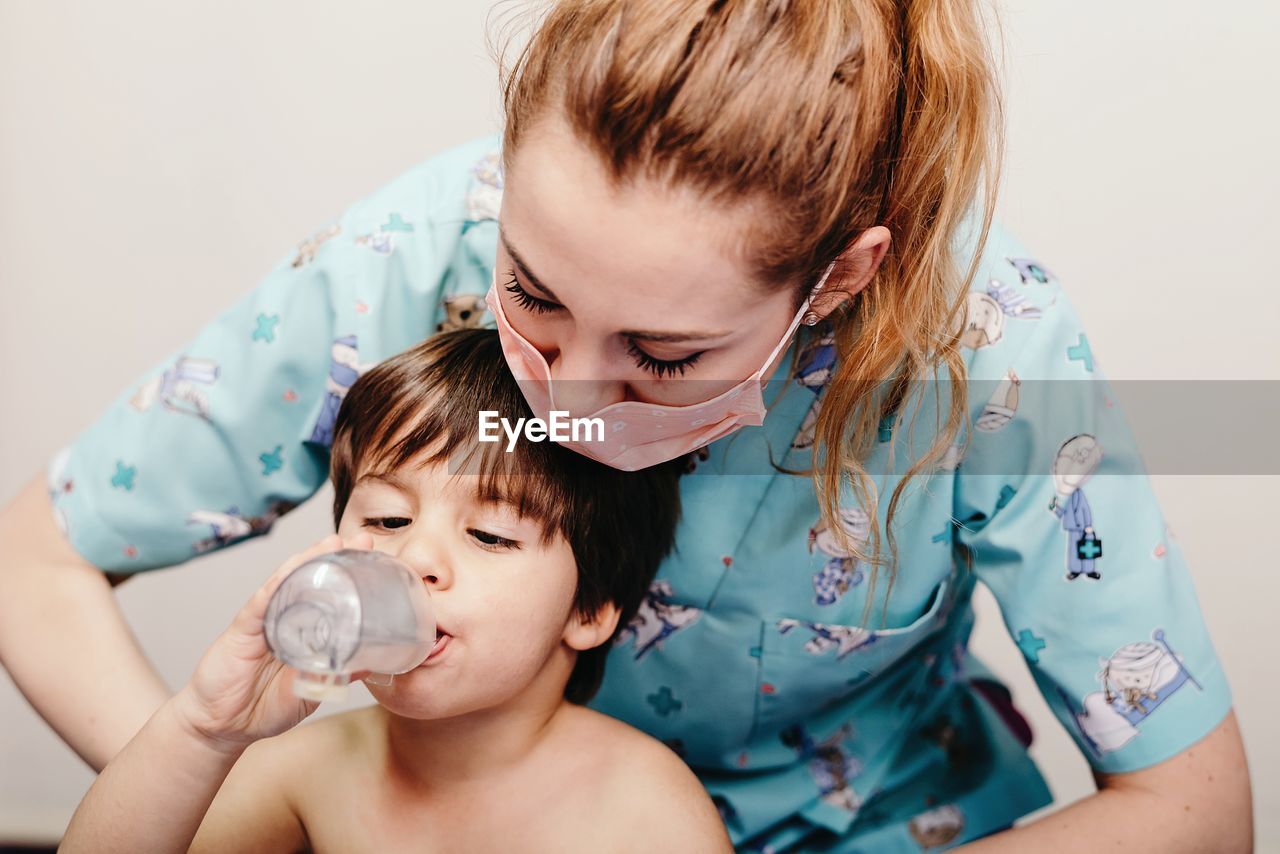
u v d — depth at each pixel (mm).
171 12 1674
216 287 1758
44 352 1799
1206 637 992
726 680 1047
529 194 703
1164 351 1637
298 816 985
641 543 981
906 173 790
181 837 829
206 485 1076
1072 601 970
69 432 1826
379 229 1049
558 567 898
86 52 1698
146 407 1085
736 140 664
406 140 1684
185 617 1830
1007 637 1785
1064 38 1552
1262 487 1656
